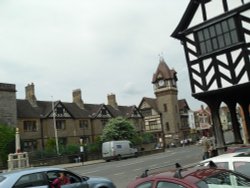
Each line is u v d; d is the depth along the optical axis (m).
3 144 41.69
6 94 45.53
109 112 63.56
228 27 18.23
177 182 5.96
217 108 19.23
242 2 17.84
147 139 61.38
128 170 24.62
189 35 19.86
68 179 10.34
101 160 45.50
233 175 6.43
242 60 17.72
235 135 20.39
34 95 52.88
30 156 41.19
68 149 45.50
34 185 9.47
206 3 19.09
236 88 17.84
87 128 58.06
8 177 9.30
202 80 19.19
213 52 18.67
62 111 54.09
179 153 41.31
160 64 79.62
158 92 78.94
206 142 19.69
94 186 10.84
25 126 48.69
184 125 82.44
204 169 6.49
